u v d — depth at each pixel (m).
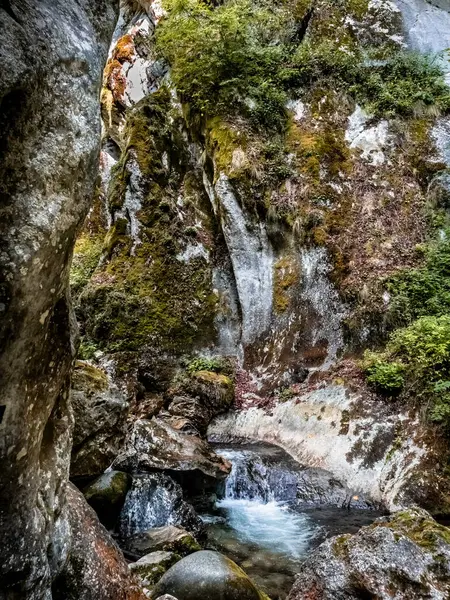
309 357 8.45
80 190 1.80
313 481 6.11
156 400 8.72
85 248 13.95
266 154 9.74
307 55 10.80
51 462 1.94
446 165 9.34
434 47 11.81
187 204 11.16
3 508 1.49
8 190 1.41
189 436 6.83
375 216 8.97
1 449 1.46
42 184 1.55
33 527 1.64
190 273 10.56
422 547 2.99
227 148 9.89
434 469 5.52
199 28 11.02
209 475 6.05
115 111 15.82
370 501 5.70
